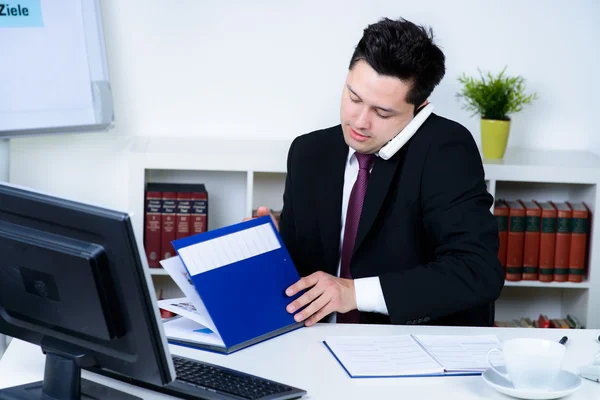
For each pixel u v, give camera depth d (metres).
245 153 3.24
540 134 3.61
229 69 3.48
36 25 3.12
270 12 3.45
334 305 2.04
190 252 1.89
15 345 1.89
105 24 3.41
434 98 3.55
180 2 3.42
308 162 2.43
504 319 3.73
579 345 1.98
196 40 3.45
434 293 2.07
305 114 3.53
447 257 2.16
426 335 1.99
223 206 3.60
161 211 3.29
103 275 1.44
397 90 2.11
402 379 1.74
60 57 3.18
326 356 1.86
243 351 1.87
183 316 2.03
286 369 1.77
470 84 3.42
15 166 3.45
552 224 3.37
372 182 2.29
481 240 2.16
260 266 2.00
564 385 1.66
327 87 3.51
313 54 3.49
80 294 1.47
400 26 2.11
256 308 1.95
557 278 3.39
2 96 3.08
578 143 3.62
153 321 1.44
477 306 2.11
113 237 1.41
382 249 2.30
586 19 3.51
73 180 3.49
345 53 3.49
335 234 2.37
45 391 1.60
